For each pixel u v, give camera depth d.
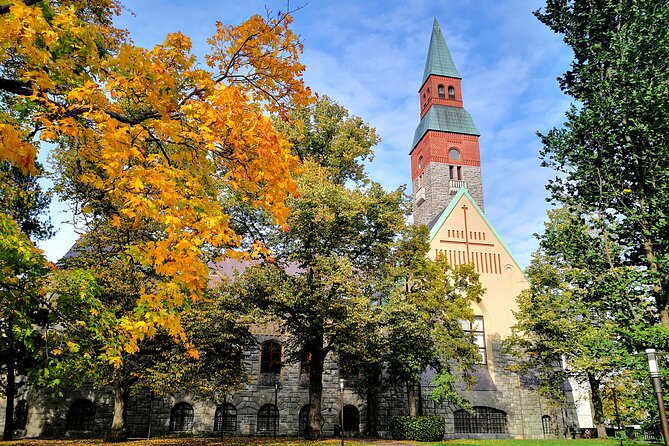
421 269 31.02
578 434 38.38
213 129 7.15
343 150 31.89
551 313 33.75
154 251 6.33
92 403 34.16
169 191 6.32
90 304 10.02
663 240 15.02
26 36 6.11
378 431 35.97
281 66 7.71
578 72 17.34
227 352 27.00
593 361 19.91
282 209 7.20
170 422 35.44
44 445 24.22
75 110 7.22
